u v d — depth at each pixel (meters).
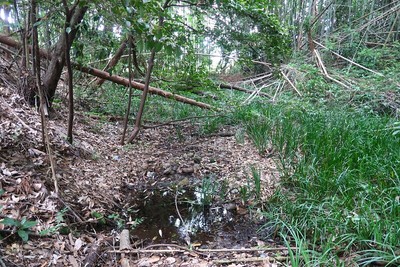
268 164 3.85
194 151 4.43
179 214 2.93
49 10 2.88
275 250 2.37
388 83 6.93
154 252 2.31
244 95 7.77
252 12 4.55
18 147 2.94
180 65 5.16
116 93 6.25
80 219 2.51
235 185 3.45
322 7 11.11
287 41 5.31
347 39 10.30
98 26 3.48
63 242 2.17
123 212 2.93
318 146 3.58
